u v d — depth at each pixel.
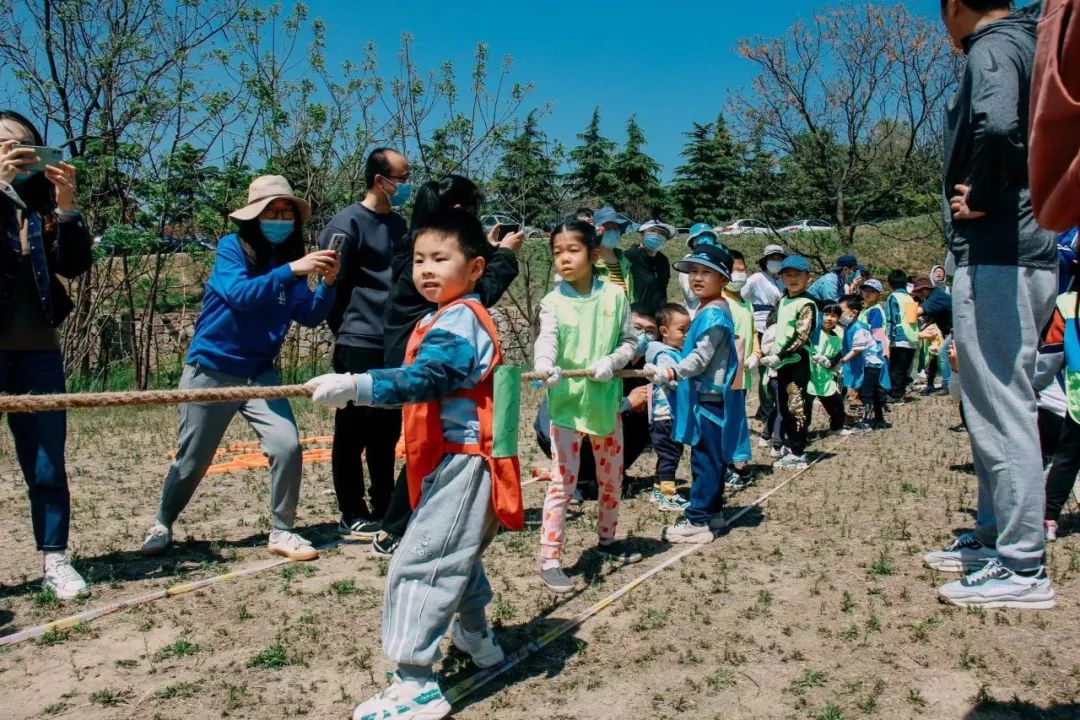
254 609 3.97
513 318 17.88
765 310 9.59
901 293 12.32
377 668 3.35
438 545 2.91
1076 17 1.95
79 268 4.22
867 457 7.77
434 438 2.98
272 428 4.70
